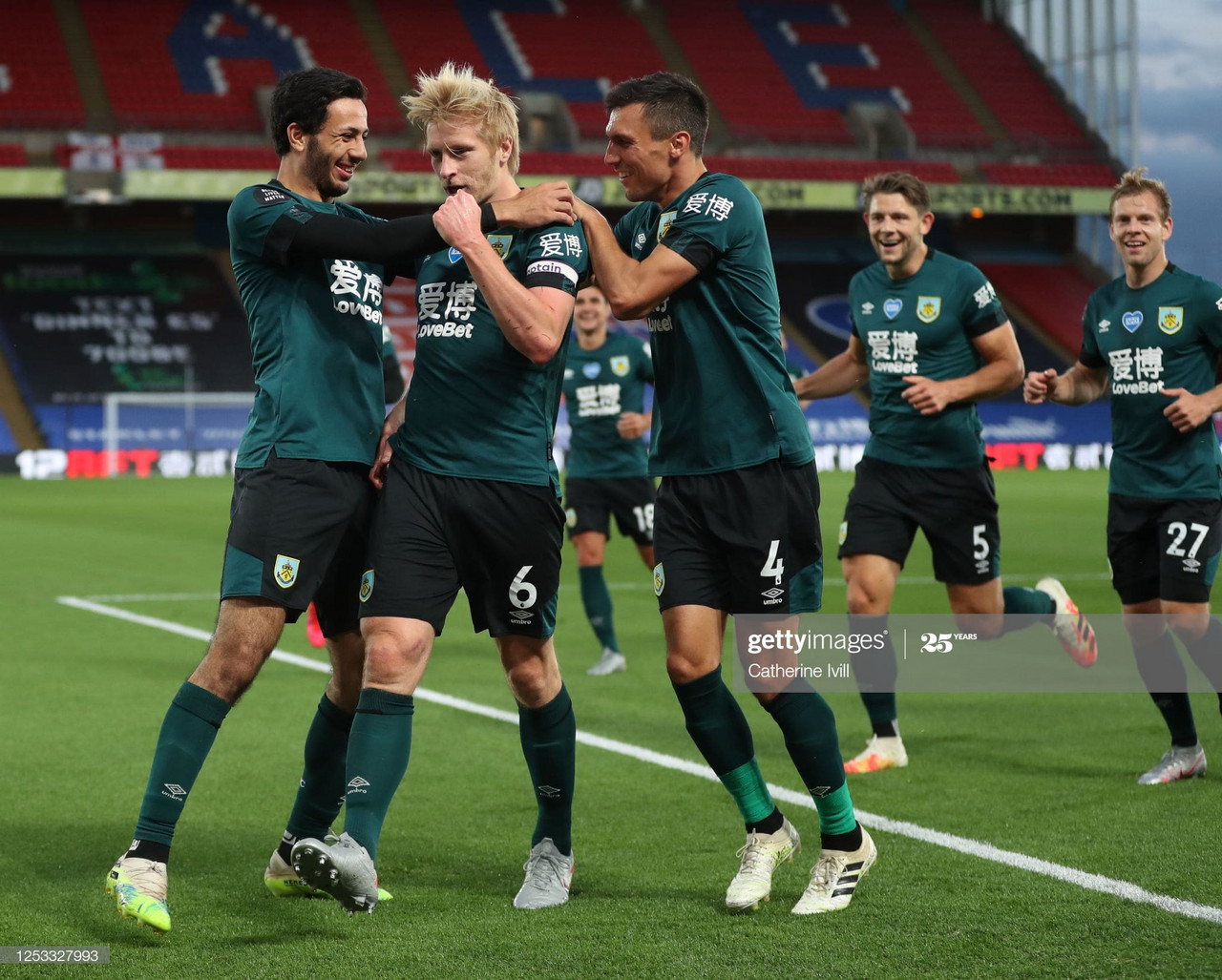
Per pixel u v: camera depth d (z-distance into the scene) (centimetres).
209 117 11519
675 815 1728
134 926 1314
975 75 13712
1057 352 12000
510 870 1506
